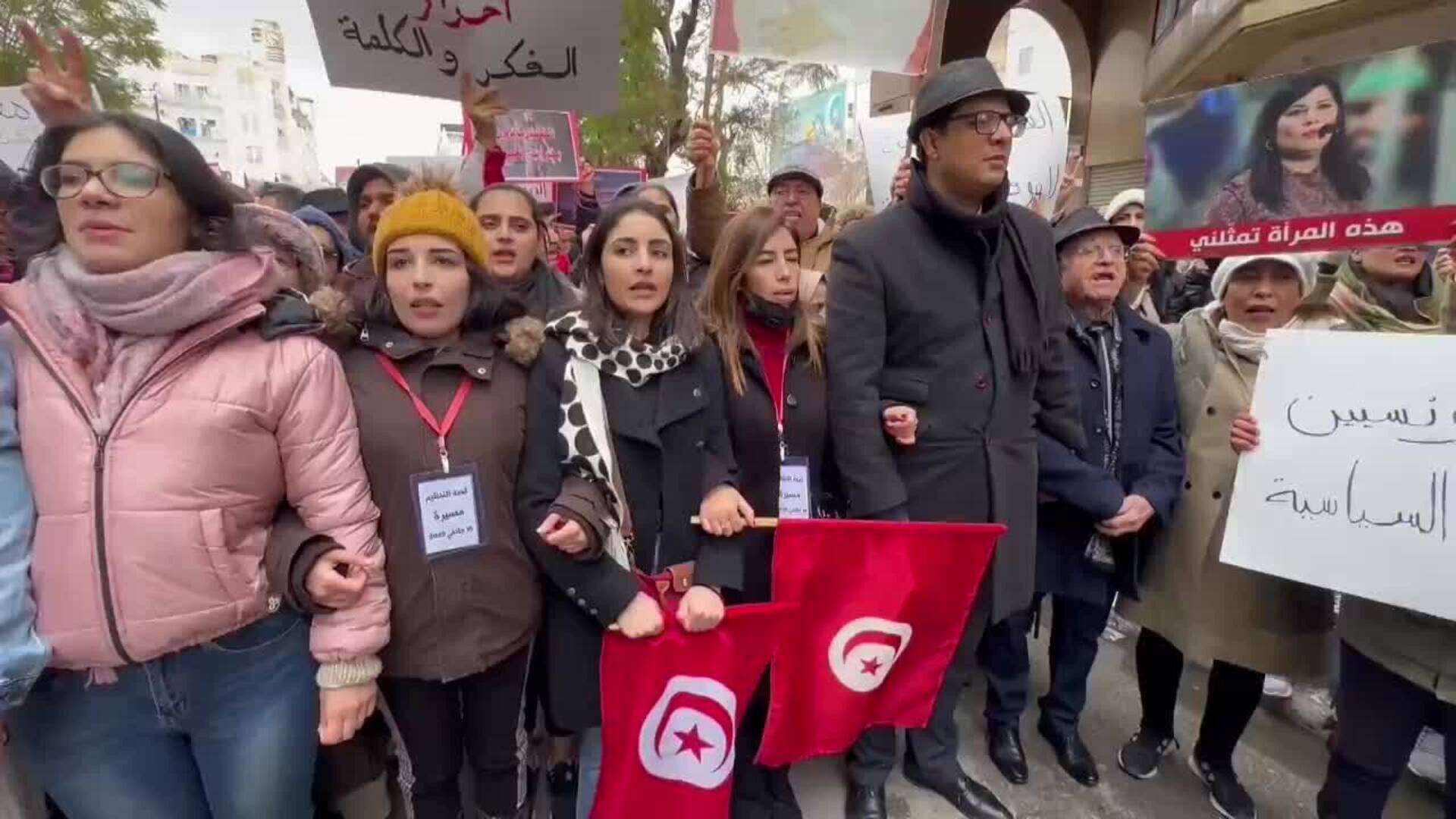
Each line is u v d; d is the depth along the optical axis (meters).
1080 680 2.64
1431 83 1.78
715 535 1.87
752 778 2.22
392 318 1.73
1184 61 6.92
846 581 2.01
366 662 1.55
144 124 1.37
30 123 4.24
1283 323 2.41
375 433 1.64
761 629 1.94
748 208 2.18
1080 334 2.51
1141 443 2.48
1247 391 2.36
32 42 1.75
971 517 2.12
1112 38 8.73
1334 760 2.10
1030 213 2.24
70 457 1.34
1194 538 2.40
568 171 5.68
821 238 3.78
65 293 1.37
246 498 1.45
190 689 1.49
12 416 1.36
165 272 1.33
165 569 1.36
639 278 1.79
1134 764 2.60
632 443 1.83
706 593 1.83
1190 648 2.37
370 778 2.13
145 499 1.35
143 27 11.99
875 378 2.09
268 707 1.55
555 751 2.30
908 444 2.11
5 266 1.83
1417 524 1.74
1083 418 2.52
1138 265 2.84
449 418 1.69
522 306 1.88
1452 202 1.78
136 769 1.52
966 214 2.01
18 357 1.38
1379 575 1.79
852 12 2.83
